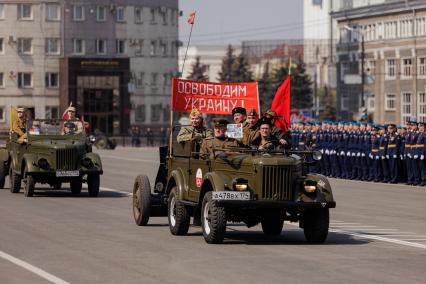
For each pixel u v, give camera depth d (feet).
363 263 63.00
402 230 85.81
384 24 353.31
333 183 161.58
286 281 55.52
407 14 338.13
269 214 74.13
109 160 240.12
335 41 454.81
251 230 84.28
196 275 57.52
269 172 71.41
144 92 488.02
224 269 59.88
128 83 451.12
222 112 84.12
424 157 154.10
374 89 360.69
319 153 74.33
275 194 71.61
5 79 460.55
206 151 76.18
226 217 71.92
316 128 182.19
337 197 128.16
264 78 515.91
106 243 72.84
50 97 463.83
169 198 80.07
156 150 330.34
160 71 493.36
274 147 76.33
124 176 170.71
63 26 463.01
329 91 558.15
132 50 481.46
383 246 72.69
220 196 71.10
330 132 178.91
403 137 162.30
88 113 465.47
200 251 68.39
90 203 111.55
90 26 469.16
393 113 349.61
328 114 494.59
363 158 169.58
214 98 84.07
